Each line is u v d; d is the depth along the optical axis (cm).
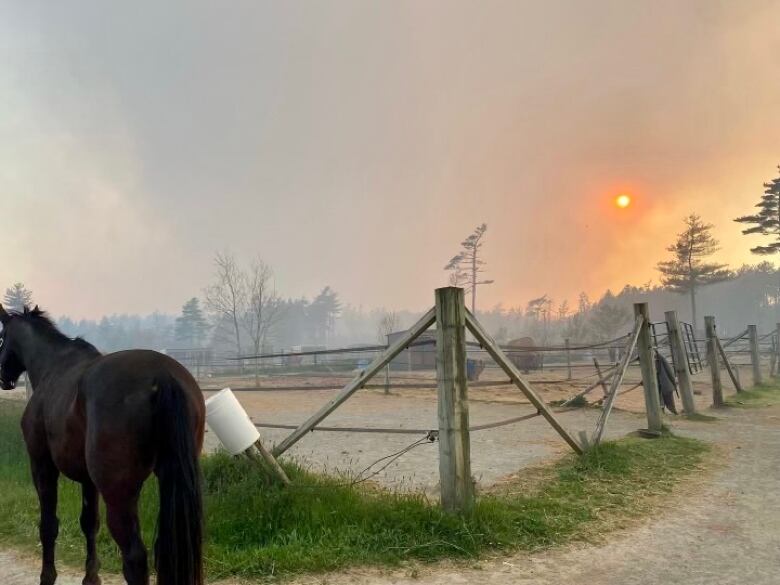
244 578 400
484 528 461
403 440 995
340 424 1180
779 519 514
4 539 519
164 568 283
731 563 414
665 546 450
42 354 426
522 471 698
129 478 311
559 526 491
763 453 786
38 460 384
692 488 617
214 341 8375
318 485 568
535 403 674
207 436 1115
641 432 893
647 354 901
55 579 392
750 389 1627
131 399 314
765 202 5206
